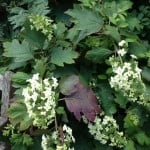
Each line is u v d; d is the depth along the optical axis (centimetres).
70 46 87
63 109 80
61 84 82
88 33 86
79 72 88
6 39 105
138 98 83
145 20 101
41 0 101
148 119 88
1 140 87
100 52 86
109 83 85
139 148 86
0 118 86
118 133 83
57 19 104
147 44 92
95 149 87
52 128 80
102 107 85
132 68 80
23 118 79
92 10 89
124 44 85
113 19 88
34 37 86
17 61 85
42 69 83
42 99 76
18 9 101
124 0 96
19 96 83
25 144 83
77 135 89
